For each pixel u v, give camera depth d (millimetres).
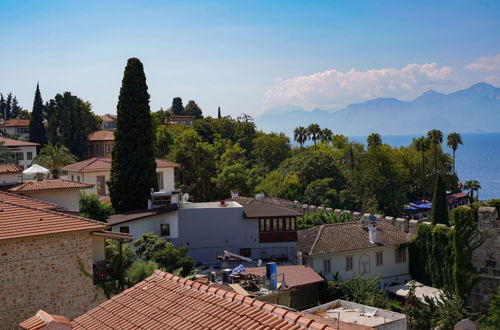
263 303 14039
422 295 45688
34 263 23438
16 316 22797
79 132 97438
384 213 89500
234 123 131000
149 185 53156
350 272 48500
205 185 77375
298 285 37750
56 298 24188
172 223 45844
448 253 48219
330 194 87125
